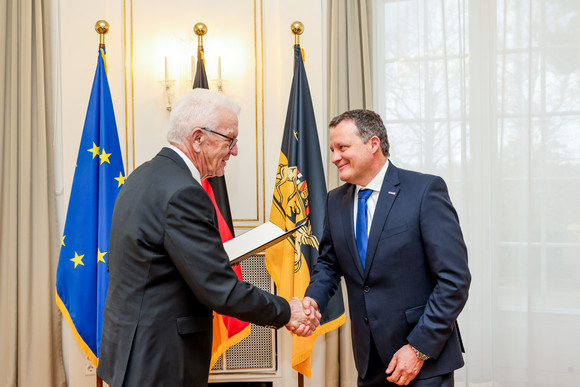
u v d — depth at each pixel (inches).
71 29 118.3
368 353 70.5
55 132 119.6
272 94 123.8
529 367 111.5
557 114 110.5
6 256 116.3
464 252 66.2
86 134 108.9
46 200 116.9
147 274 55.9
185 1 122.6
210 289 55.5
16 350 115.3
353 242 72.1
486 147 116.1
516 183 114.1
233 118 63.9
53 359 117.2
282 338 119.9
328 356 116.9
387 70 120.7
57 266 115.3
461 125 116.5
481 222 115.6
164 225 55.1
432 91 118.4
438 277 65.0
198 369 58.7
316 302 75.9
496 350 115.3
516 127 113.6
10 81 117.6
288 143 113.6
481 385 116.6
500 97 114.1
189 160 62.4
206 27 114.5
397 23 120.0
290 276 108.6
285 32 122.5
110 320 57.7
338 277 82.0
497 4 114.0
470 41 116.2
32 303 116.2
